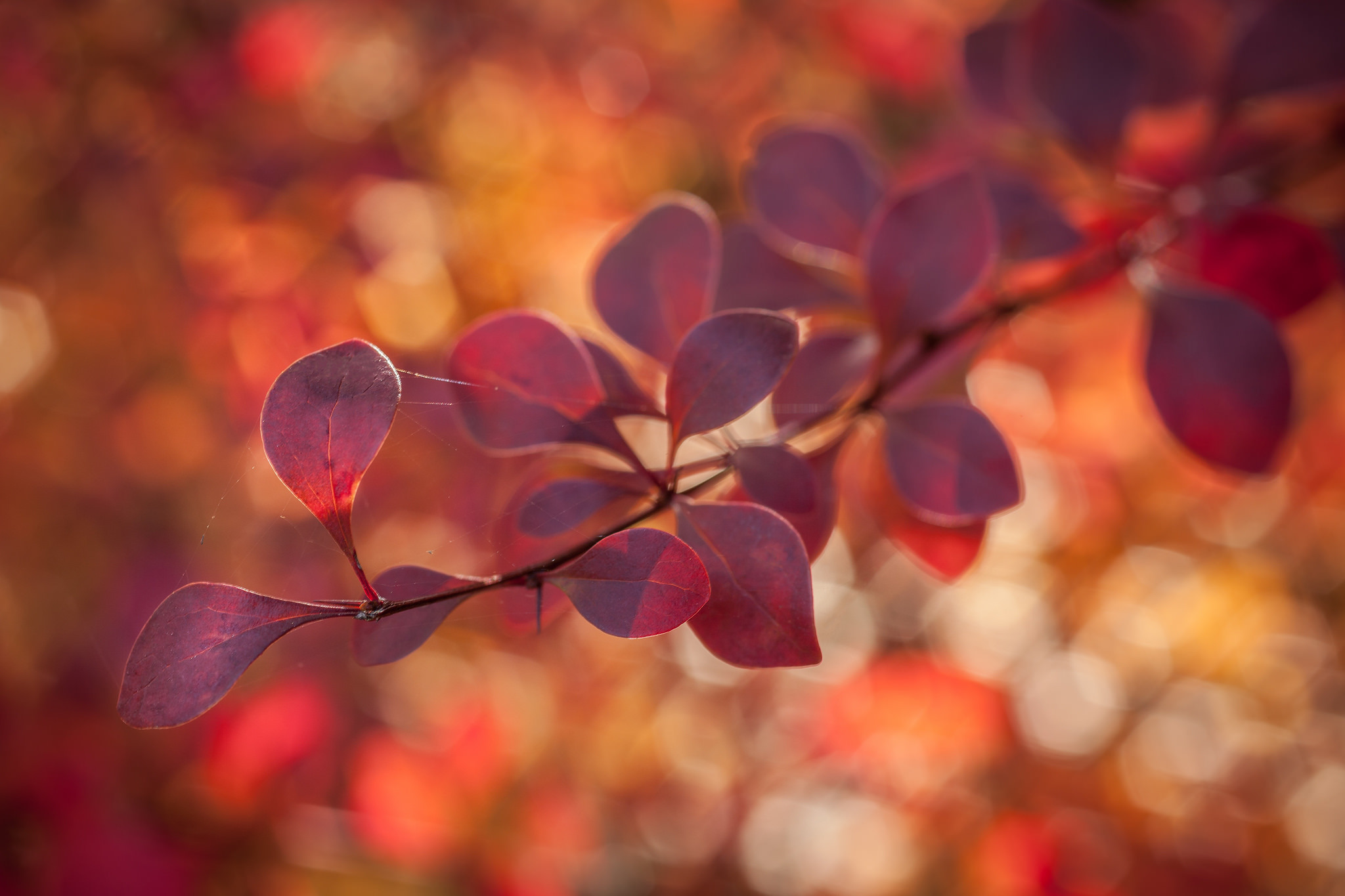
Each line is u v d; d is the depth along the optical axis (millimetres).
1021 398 702
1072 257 380
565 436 321
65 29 687
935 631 746
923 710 621
